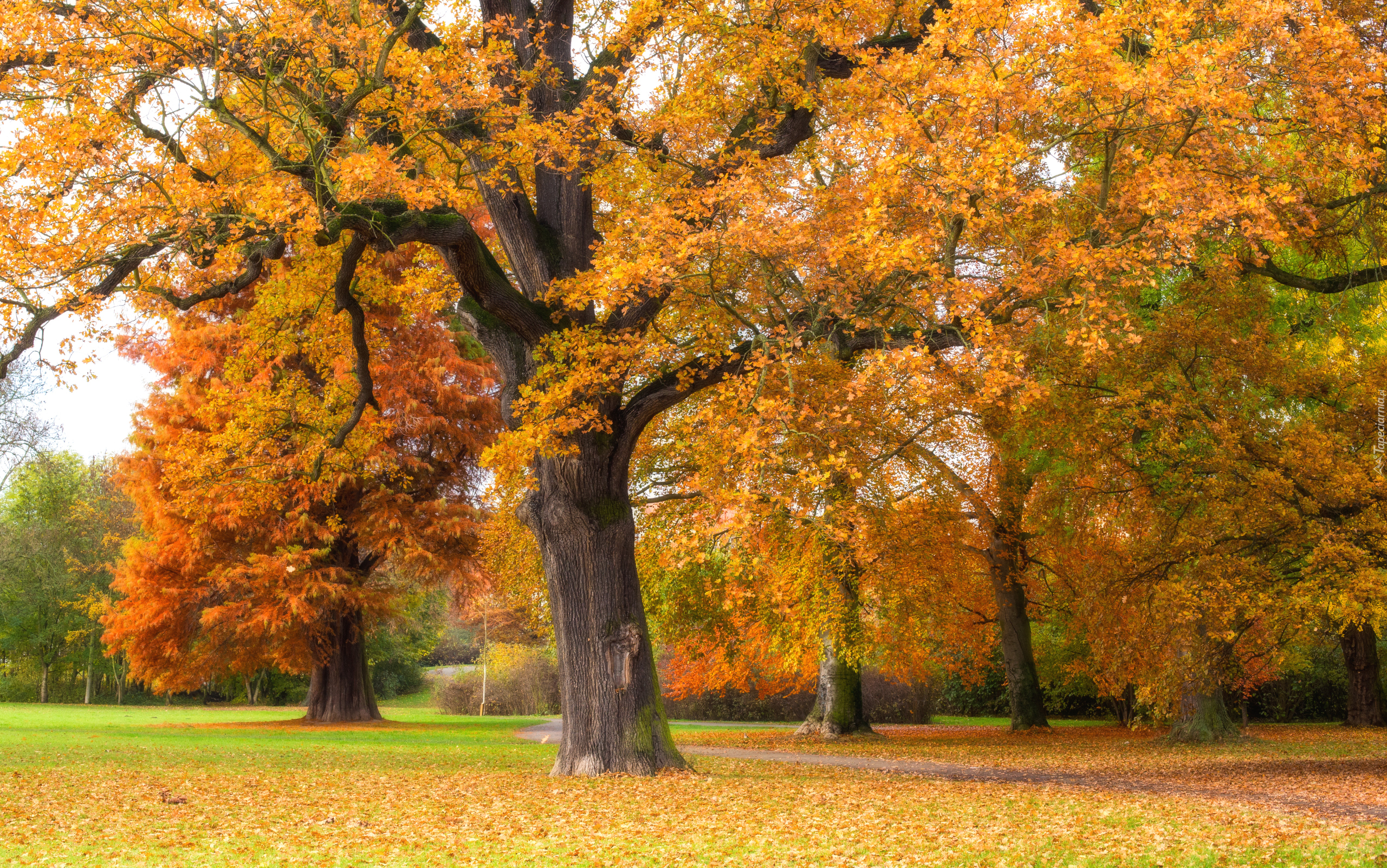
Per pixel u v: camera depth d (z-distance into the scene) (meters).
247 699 53.44
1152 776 15.42
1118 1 12.21
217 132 14.14
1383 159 12.83
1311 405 16.14
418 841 8.81
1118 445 15.68
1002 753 20.45
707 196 10.89
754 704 37.50
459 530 27.03
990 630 30.12
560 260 14.59
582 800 11.40
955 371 12.93
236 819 10.07
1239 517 13.59
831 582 21.61
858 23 13.70
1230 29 11.27
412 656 59.88
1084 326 10.50
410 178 13.75
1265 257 15.67
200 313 27.45
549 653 41.69
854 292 11.55
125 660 51.59
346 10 11.93
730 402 11.17
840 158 12.30
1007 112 10.56
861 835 9.12
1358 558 12.52
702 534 10.94
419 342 28.67
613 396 14.30
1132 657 15.48
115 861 7.74
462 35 13.41
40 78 11.23
